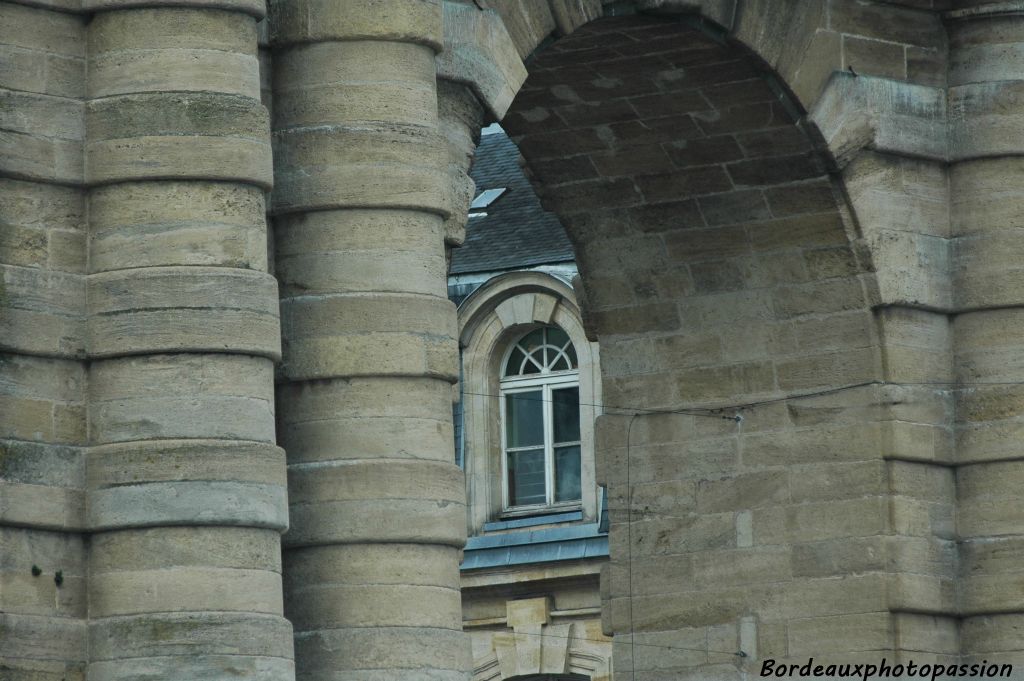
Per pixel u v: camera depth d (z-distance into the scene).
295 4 51.00
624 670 65.06
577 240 65.38
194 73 48.00
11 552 46.22
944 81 63.62
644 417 65.50
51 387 47.12
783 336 63.75
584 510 92.81
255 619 46.62
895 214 62.69
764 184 62.50
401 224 50.66
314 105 50.75
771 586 63.62
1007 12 63.19
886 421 62.62
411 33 51.12
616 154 63.28
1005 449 62.69
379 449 50.03
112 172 47.59
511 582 92.56
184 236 47.50
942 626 62.78
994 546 62.62
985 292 62.97
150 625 46.09
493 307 95.12
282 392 50.44
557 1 56.22
